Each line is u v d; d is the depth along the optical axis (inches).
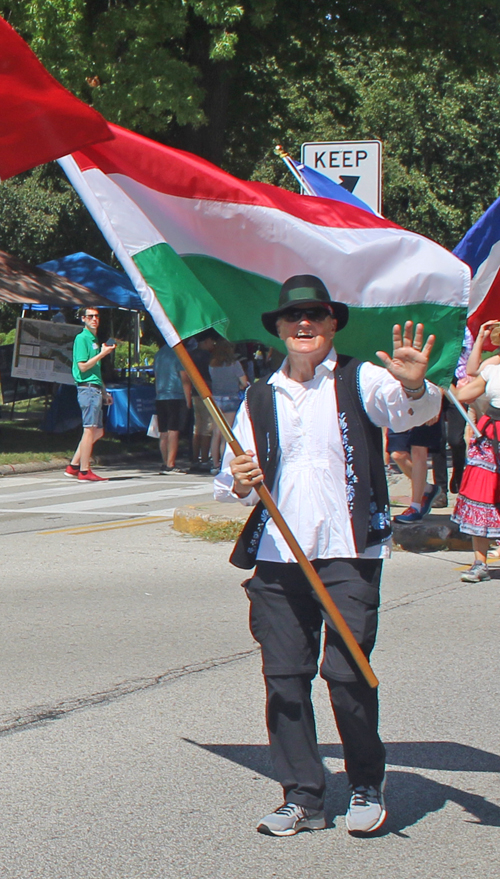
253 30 813.9
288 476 150.1
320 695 216.4
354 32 834.2
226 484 153.9
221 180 168.2
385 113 1434.5
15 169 155.3
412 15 781.9
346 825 150.3
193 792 163.3
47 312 1250.0
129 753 179.5
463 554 372.5
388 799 161.3
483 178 1539.1
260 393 154.2
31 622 269.6
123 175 167.2
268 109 983.0
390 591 309.9
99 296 810.2
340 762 179.2
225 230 170.1
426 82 1350.9
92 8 681.6
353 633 143.9
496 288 309.4
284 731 150.3
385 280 168.1
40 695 210.2
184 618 274.4
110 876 134.6
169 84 658.8
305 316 149.3
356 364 151.3
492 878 134.4
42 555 362.6
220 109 829.2
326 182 371.6
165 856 140.6
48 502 501.7
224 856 140.8
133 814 154.6
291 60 871.7
